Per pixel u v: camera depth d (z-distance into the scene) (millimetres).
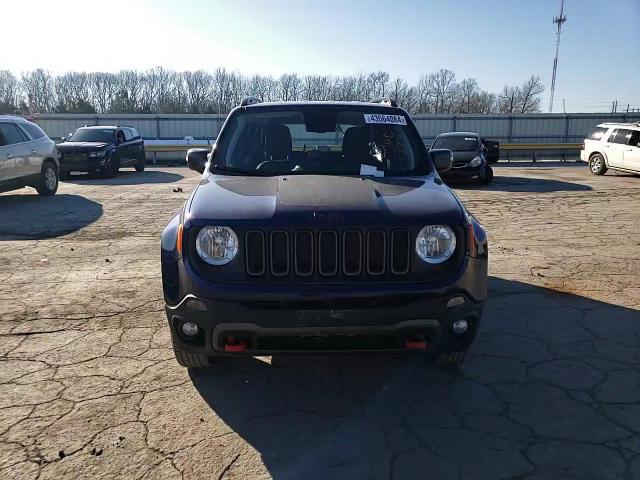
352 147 4023
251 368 3576
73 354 3758
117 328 4227
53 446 2689
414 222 2797
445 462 2580
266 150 3998
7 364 3596
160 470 2512
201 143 26953
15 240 7406
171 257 2910
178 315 2852
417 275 2814
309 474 2488
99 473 2484
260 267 2783
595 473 2492
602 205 10773
